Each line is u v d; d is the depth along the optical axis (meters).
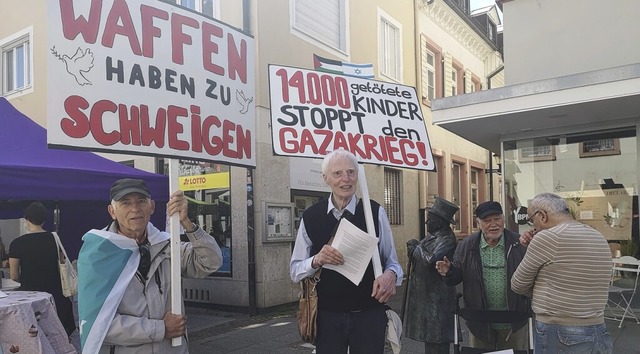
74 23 2.39
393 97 4.26
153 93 2.65
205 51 2.91
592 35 6.95
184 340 2.45
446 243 3.92
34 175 4.81
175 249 2.39
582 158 7.07
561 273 2.89
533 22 7.43
